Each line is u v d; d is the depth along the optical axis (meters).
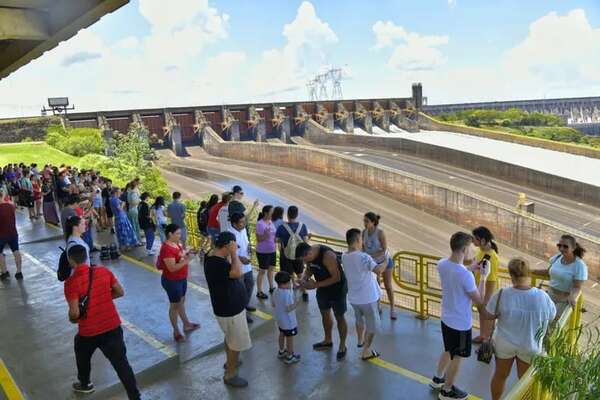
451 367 5.72
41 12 5.12
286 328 6.90
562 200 48.44
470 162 59.59
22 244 13.41
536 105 149.62
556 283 6.58
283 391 6.32
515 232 38.00
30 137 55.94
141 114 77.69
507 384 6.32
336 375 6.67
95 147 52.06
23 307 8.91
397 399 6.05
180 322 8.20
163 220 12.88
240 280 6.22
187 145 81.25
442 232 41.00
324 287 7.04
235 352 6.31
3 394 5.95
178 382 6.57
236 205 9.48
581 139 101.06
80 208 11.61
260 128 88.12
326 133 84.94
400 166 62.66
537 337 4.91
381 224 42.78
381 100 107.38
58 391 6.09
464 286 5.46
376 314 6.90
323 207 46.97
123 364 5.53
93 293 5.39
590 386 3.89
